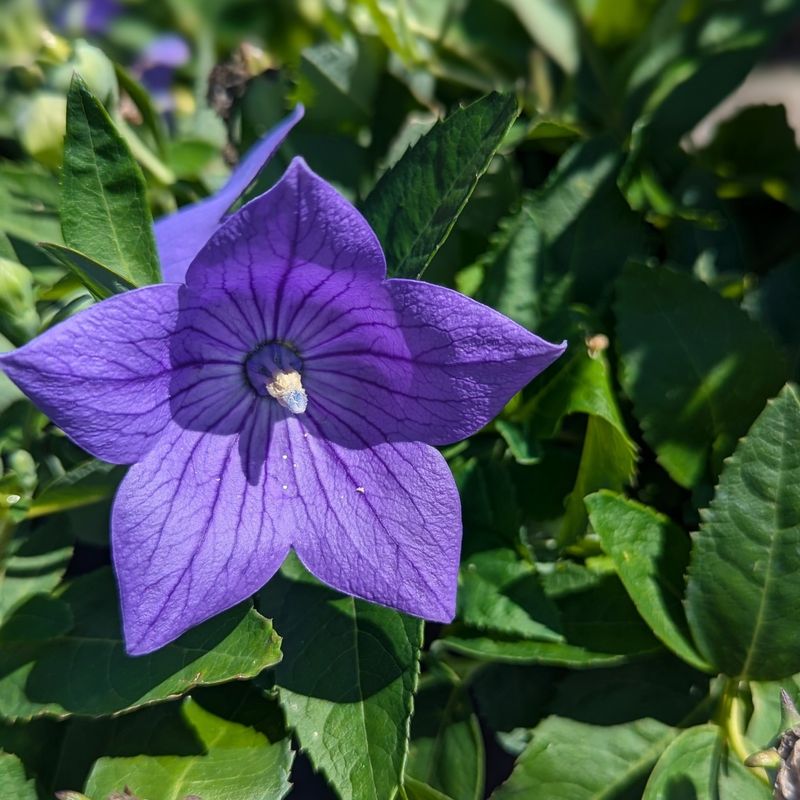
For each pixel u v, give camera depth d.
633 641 0.12
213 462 0.11
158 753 0.12
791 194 0.17
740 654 0.12
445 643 0.13
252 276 0.10
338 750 0.11
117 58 0.21
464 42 0.18
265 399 0.11
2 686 0.12
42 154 0.15
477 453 0.14
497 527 0.13
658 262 0.16
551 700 0.13
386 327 0.10
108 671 0.12
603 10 0.18
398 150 0.16
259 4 0.19
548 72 0.18
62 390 0.09
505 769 0.15
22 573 0.13
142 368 0.10
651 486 0.14
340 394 0.11
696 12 0.18
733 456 0.12
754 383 0.13
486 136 0.12
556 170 0.15
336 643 0.12
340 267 0.10
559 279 0.15
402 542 0.11
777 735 0.11
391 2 0.18
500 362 0.09
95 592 0.12
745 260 0.16
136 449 0.10
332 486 0.11
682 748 0.12
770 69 0.26
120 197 0.11
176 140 0.16
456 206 0.12
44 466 0.13
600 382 0.13
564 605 0.13
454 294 0.09
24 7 0.21
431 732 0.13
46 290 0.13
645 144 0.16
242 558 0.11
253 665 0.11
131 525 0.10
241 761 0.12
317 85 0.16
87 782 0.12
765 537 0.12
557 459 0.14
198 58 0.20
